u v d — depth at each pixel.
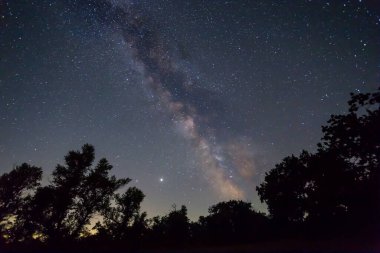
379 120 18.80
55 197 27.03
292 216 25.11
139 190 30.53
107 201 29.44
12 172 28.59
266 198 26.69
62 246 25.20
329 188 21.41
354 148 19.95
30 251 23.66
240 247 18.45
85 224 27.86
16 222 26.80
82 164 29.27
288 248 15.26
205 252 16.91
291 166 25.41
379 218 18.94
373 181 19.12
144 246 26.41
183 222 30.39
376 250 14.11
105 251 23.23
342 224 20.53
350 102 19.95
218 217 30.52
